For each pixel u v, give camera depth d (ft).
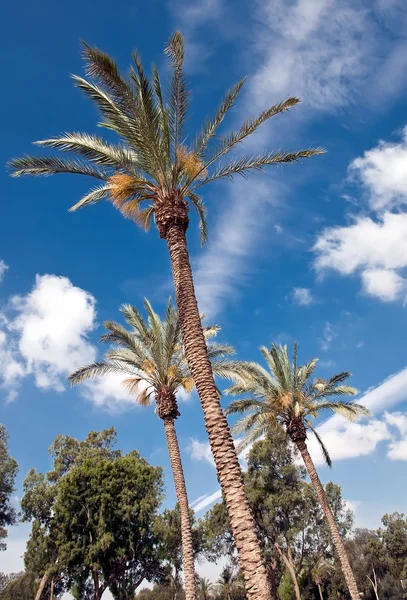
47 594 121.39
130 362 64.90
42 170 40.52
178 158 37.91
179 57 37.55
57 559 110.32
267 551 129.29
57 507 114.83
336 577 178.91
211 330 71.67
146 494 120.47
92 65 32.68
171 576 127.85
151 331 65.67
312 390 80.48
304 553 133.80
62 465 136.98
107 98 36.32
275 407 78.54
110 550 112.27
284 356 81.66
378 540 199.31
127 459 126.00
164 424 63.36
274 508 123.24
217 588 191.52
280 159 39.93
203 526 140.26
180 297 33.91
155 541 120.37
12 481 116.88
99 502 114.62
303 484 130.52
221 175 40.55
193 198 45.80
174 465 61.11
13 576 136.77
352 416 77.05
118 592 117.29
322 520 134.92
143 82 34.71
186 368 65.62
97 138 40.27
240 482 27.25
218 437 28.58
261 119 37.99
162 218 37.32
